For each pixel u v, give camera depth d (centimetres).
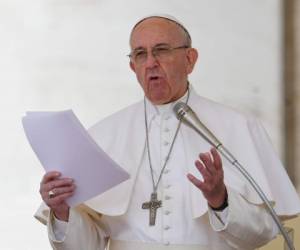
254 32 2341
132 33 1467
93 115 2333
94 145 1305
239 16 2345
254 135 1529
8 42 2336
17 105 2327
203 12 2347
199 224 1423
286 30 2341
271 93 2333
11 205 2303
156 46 1432
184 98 1548
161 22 1455
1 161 2312
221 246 1422
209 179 1267
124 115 1596
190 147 1492
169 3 2347
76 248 1445
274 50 2336
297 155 2306
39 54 2338
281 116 2322
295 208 1494
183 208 1440
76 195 1361
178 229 1426
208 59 2341
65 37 2342
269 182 1500
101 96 2338
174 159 1498
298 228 2047
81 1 2344
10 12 2342
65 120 1306
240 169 1288
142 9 2342
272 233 1429
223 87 2333
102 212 1443
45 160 1347
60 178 1336
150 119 1557
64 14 2344
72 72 2341
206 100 1575
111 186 1355
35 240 2291
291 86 2334
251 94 2333
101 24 2344
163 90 1464
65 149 1320
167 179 1476
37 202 2305
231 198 1341
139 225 1441
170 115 1543
